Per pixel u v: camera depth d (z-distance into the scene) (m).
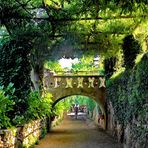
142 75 11.10
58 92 23.92
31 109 14.25
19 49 13.62
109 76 21.72
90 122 37.00
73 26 12.74
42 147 15.05
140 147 11.15
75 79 23.94
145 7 8.45
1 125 10.23
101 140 18.14
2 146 9.45
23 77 13.61
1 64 13.56
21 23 11.80
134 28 13.26
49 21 11.91
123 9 8.77
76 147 15.27
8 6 10.68
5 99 10.53
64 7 10.97
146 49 14.16
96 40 14.82
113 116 19.67
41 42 13.50
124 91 14.89
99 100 23.98
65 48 15.09
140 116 11.35
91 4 9.62
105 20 11.93
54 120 27.78
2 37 13.74
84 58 17.22
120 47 15.62
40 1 10.68
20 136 11.91
